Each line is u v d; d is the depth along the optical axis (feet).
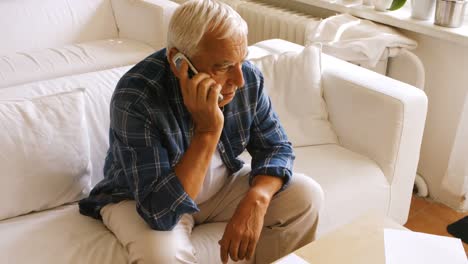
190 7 3.67
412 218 6.84
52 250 4.08
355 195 5.26
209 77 3.77
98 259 4.01
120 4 8.95
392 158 5.55
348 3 7.75
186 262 3.86
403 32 7.20
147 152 3.91
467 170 6.53
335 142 6.06
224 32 3.59
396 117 5.39
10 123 4.48
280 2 9.06
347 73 5.99
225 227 4.45
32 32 8.41
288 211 4.44
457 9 6.43
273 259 4.69
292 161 4.60
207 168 4.00
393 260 3.54
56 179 4.64
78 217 4.55
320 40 7.27
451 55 6.64
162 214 3.84
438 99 6.98
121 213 4.17
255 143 4.76
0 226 4.39
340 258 3.56
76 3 8.84
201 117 3.87
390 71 7.37
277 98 5.99
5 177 4.40
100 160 5.16
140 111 3.90
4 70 7.43
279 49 6.59
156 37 8.43
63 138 4.65
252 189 4.27
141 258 3.81
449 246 3.69
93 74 5.73
